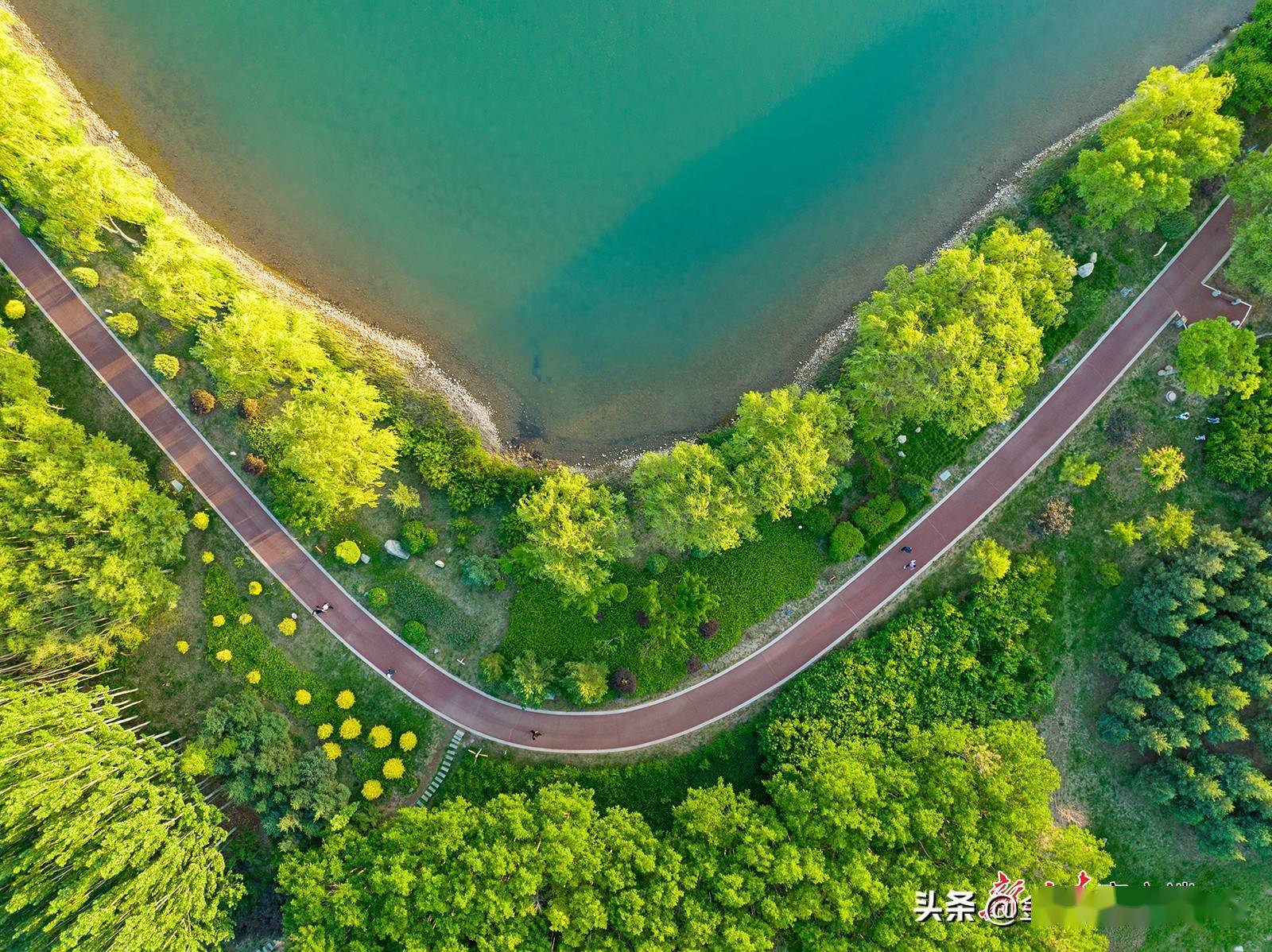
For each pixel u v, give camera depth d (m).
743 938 48.78
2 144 55.09
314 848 57.31
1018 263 54.28
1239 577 55.03
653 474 55.69
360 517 60.12
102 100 62.28
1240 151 57.53
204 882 52.00
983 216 63.00
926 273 56.59
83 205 55.34
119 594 53.81
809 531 60.25
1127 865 59.91
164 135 62.53
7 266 58.94
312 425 54.62
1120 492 59.84
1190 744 56.19
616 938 50.66
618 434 63.38
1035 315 56.38
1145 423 59.59
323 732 58.03
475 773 59.34
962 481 60.75
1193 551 56.06
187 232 58.88
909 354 52.72
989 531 60.59
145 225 58.81
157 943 48.25
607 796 59.22
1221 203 59.56
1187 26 63.16
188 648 58.94
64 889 46.78
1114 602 59.75
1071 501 60.12
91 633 55.03
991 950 50.00
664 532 55.59
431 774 59.78
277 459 59.22
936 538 60.69
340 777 58.84
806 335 63.66
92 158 54.78
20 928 46.44
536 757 59.97
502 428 63.03
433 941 50.56
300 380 57.97
